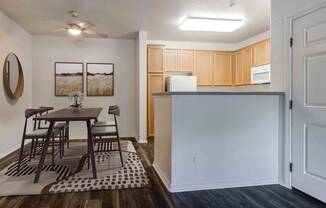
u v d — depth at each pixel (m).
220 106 2.86
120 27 5.21
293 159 2.81
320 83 2.44
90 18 4.61
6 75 4.33
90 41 6.05
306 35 2.59
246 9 4.14
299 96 2.71
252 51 5.75
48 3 3.88
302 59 2.66
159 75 6.00
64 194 2.67
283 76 2.93
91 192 2.73
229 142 2.89
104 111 6.16
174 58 6.28
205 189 2.83
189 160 2.79
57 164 3.77
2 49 4.24
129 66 6.26
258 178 2.98
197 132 2.81
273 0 3.08
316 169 2.51
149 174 3.34
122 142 5.52
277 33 3.01
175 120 2.75
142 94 5.55
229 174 2.90
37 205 2.41
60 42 5.91
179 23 4.94
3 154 4.27
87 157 3.86
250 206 2.41
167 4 3.93
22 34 5.19
